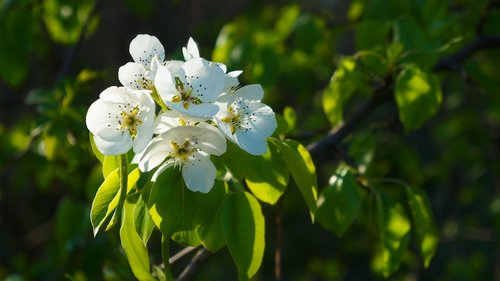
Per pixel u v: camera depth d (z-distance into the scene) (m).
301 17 4.54
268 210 7.03
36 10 4.57
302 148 2.32
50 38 5.58
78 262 4.47
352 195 2.85
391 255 2.95
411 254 6.79
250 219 2.18
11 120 7.57
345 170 2.90
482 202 9.22
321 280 8.99
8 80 4.59
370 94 3.65
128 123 2.07
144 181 2.18
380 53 3.33
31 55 6.78
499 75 5.25
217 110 2.01
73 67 8.22
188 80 2.08
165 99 2.06
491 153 6.75
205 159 2.09
